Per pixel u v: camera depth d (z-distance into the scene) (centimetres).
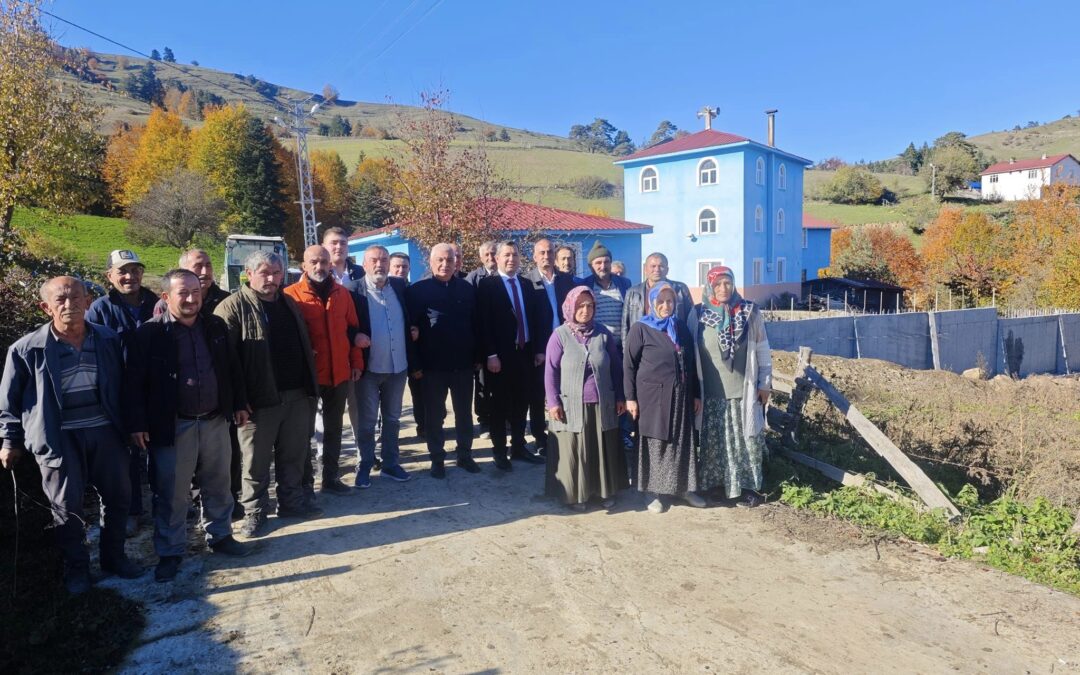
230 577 407
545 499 534
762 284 3225
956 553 441
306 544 453
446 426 779
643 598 381
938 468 689
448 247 570
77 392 376
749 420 512
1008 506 486
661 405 496
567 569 417
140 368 391
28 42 1482
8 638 333
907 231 5822
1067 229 3288
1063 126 14850
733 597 382
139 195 4506
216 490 429
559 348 506
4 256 848
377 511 510
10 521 455
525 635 345
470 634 346
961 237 3981
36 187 1524
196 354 406
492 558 432
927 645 334
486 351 591
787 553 440
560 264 659
